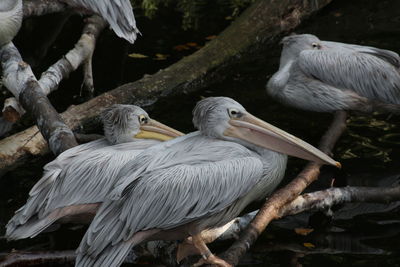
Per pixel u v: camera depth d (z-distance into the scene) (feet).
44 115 34.60
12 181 36.22
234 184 26.91
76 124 41.37
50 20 50.01
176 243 29.76
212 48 49.29
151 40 52.06
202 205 26.68
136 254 30.60
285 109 42.88
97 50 50.60
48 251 29.91
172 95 45.42
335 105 41.78
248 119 28.63
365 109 42.27
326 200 32.89
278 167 28.58
